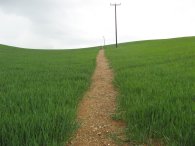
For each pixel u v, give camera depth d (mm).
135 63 17469
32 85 8570
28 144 3566
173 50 28766
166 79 9172
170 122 4316
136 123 4699
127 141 4215
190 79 8938
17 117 4395
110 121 5320
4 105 5422
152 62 17234
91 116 5719
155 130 4254
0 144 3607
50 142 3664
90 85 10102
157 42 60875
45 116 4469
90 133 4629
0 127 3953
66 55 38844
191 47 30062
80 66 17625
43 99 6094
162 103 5328
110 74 13875
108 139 4336
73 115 5039
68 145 4105
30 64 20578
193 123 4207
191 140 3684
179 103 5336
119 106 6363
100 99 7477
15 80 9867
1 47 64688
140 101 5879
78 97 7043
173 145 3648
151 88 7363
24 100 5879
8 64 20656
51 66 18047
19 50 62000
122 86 8398
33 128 3934
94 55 34219
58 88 7848
